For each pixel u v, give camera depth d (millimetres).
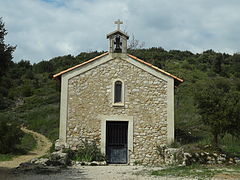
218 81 41375
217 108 14906
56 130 31812
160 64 51844
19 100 48844
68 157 14852
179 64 56656
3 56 10961
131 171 12195
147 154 15883
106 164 14992
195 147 15016
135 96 16328
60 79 17078
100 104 16125
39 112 40344
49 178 10133
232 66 57031
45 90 53312
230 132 15047
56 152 14773
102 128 15914
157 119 16234
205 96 15234
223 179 9953
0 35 11070
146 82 16484
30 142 26719
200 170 12078
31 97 49344
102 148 15734
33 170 11953
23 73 64938
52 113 39188
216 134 15359
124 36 16719
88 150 15383
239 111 14695
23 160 18266
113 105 16125
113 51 16609
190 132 21453
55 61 73062
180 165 13727
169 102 16391
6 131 22219
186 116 27516
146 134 16062
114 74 16406
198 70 53188
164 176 10648
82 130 15859
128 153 15805
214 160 13977
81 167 13648
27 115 39781
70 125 15859
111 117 16031
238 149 17547
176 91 37125
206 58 61219
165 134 16125
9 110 43281
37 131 33344
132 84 16406
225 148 17422
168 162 15125
